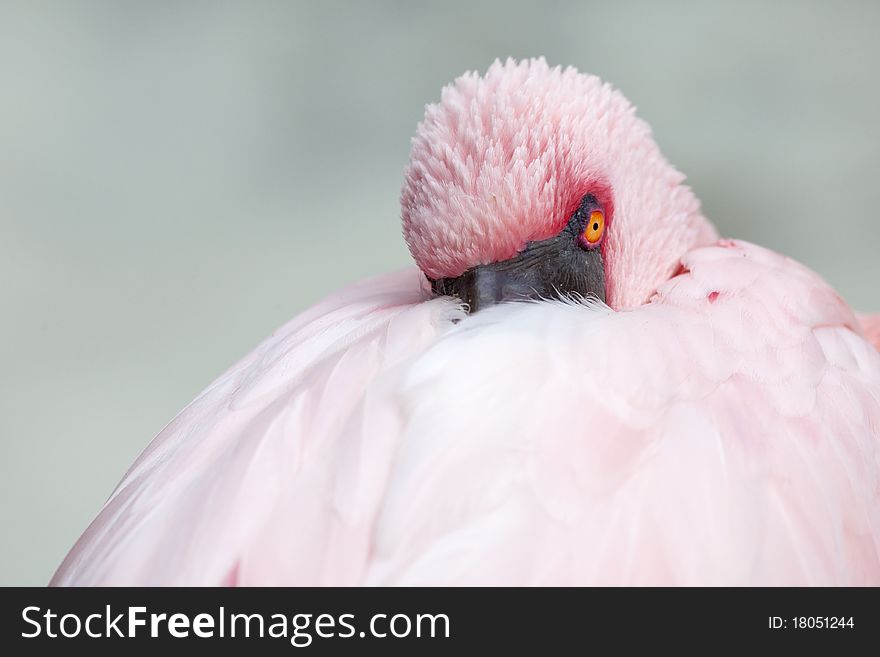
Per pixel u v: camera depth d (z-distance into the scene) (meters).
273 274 10.75
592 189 4.27
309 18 12.31
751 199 11.12
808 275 4.00
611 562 2.72
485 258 3.89
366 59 12.09
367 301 4.05
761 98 11.81
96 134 11.75
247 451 3.04
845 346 3.61
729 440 3.02
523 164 3.86
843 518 3.13
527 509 2.74
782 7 12.36
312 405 3.12
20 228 11.06
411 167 3.94
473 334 3.11
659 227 4.78
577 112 4.27
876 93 11.75
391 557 2.69
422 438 2.84
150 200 11.40
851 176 11.27
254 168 11.70
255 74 12.11
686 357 3.17
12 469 9.37
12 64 12.00
